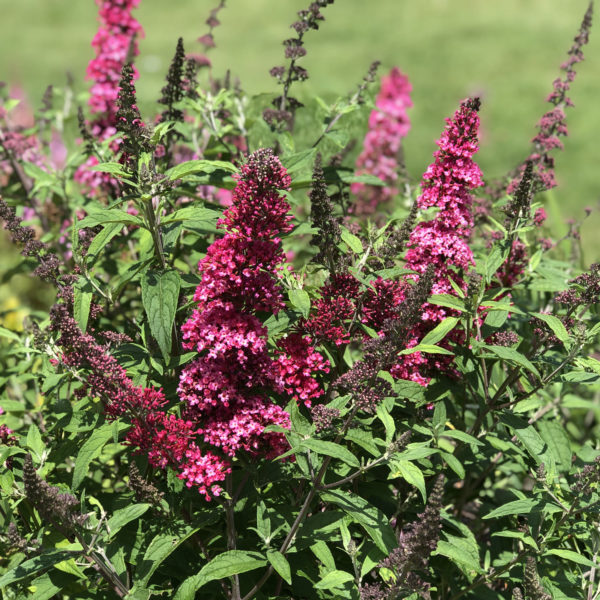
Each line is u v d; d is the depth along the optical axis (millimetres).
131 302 879
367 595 499
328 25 4660
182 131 773
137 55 917
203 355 610
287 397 586
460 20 4648
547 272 713
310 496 511
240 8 4969
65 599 665
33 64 3826
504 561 636
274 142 890
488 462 721
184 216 563
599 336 707
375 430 616
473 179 597
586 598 599
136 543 570
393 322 487
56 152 1088
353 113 1040
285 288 573
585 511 557
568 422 939
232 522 540
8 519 559
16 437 638
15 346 794
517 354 545
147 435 515
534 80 3621
